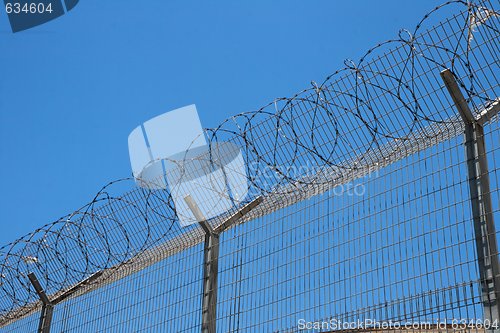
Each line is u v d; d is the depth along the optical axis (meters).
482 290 6.49
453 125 7.33
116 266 10.04
